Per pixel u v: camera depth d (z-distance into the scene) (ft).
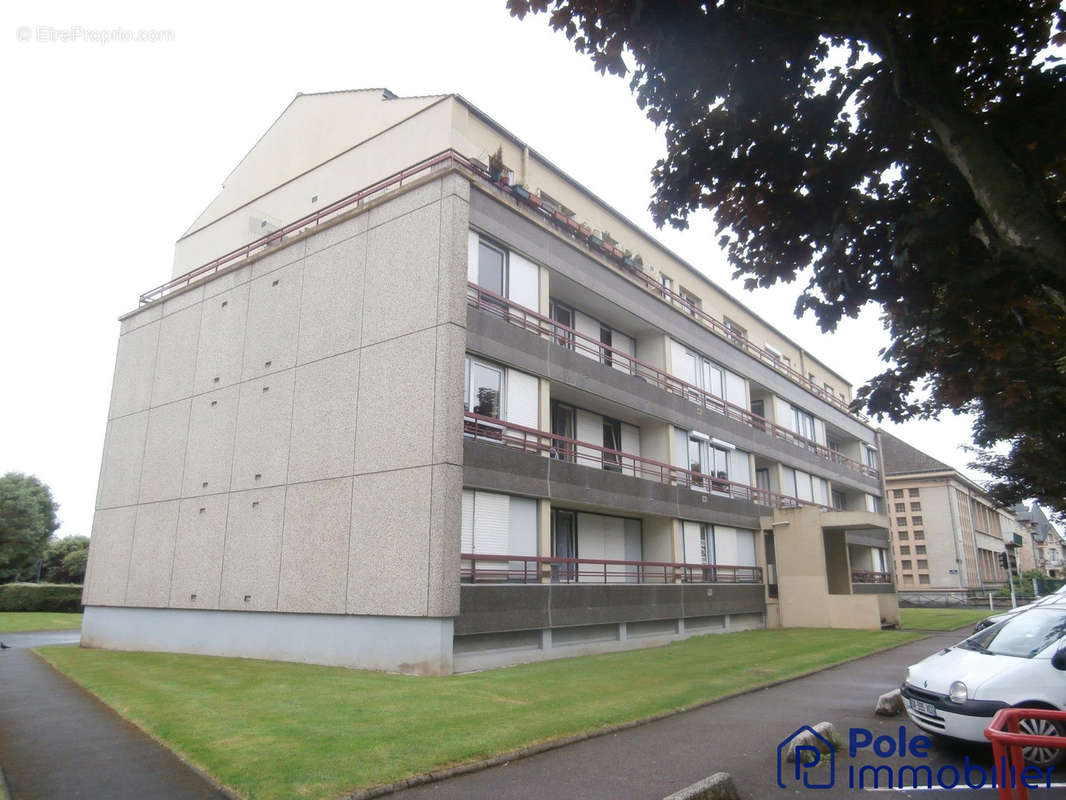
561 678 40.06
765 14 21.15
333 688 36.35
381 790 20.76
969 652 27.71
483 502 47.60
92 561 70.33
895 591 100.53
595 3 22.09
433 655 41.93
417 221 49.67
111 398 73.97
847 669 46.83
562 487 54.19
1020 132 21.81
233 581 55.52
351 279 53.01
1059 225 17.46
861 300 26.53
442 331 46.26
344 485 49.34
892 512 207.41
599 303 66.54
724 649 56.70
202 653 56.90
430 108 60.59
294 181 71.51
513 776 22.59
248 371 59.36
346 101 68.39
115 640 65.72
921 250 22.77
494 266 53.26
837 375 136.15
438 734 26.21
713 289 95.30
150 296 73.61
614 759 24.52
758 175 25.44
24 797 20.72
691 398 78.33
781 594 83.56
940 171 24.38
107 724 30.25
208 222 80.07
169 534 62.69
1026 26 20.86
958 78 22.06
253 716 29.53
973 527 219.82
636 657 51.16
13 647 68.03
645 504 64.34
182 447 63.93
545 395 54.80
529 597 48.60
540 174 67.46
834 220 25.21
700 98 23.71
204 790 21.25
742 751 25.61
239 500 56.95
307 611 49.44
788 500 97.09
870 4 19.04
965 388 33.06
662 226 27.45
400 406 47.29
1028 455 60.54
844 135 24.59
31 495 177.27
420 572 43.37
